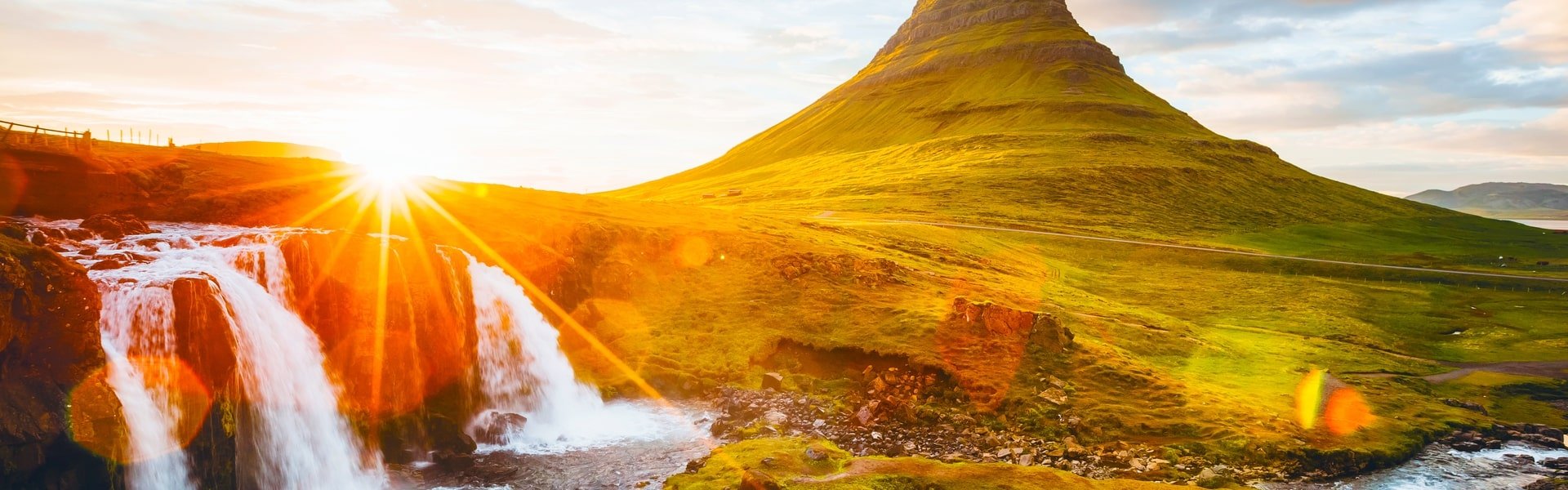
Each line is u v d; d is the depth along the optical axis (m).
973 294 78.06
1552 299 117.56
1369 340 87.06
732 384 58.06
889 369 59.00
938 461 43.97
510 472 43.47
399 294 48.03
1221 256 144.75
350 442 43.44
